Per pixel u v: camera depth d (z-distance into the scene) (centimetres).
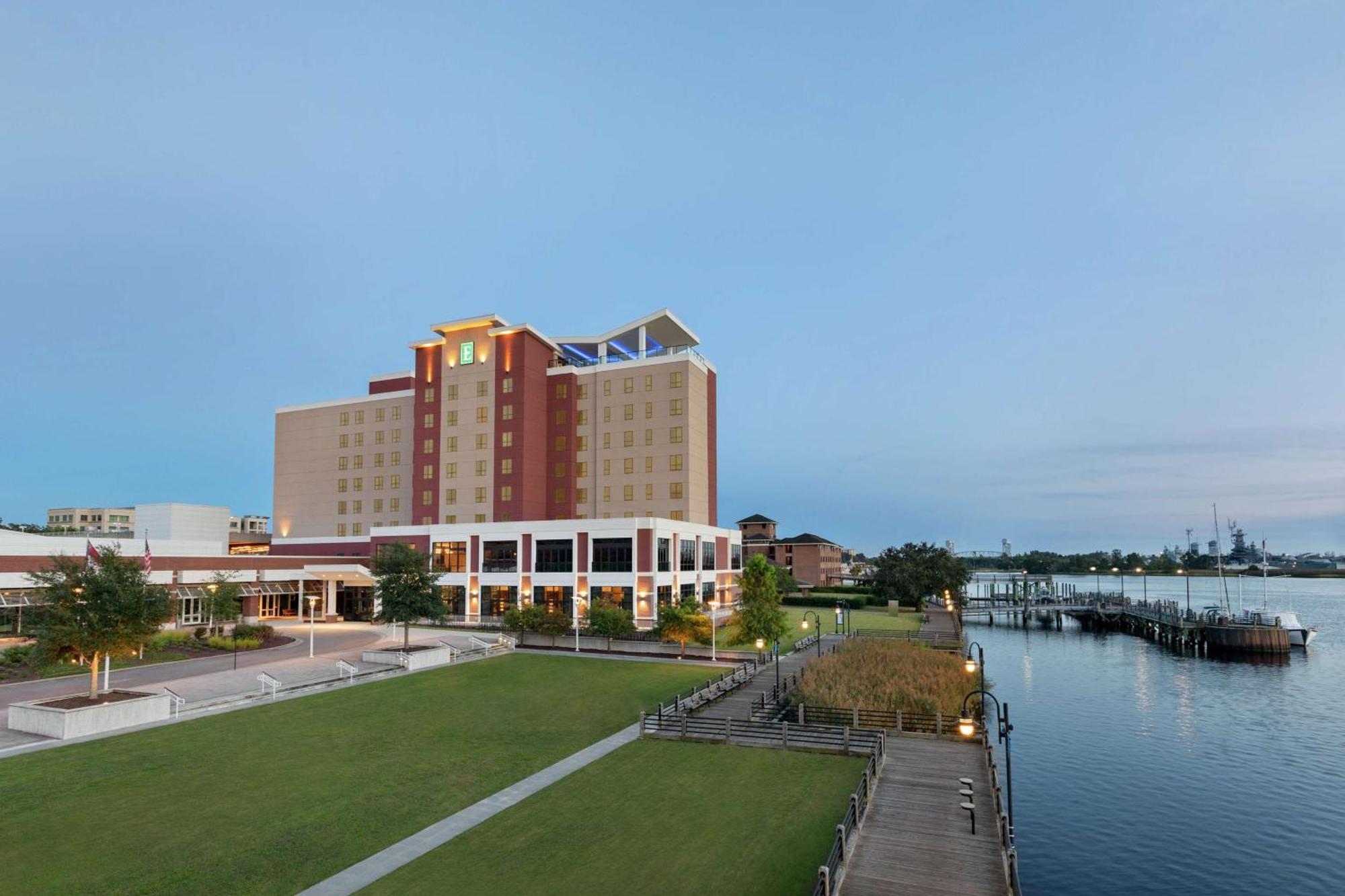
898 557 10794
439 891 1719
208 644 5153
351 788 2398
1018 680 6450
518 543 7075
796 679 4488
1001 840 1944
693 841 2017
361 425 9500
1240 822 3195
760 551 14725
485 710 3575
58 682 3797
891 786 2472
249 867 1823
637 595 6600
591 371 8688
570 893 1716
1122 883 2658
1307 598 19938
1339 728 4772
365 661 4647
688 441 8225
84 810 2128
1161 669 7106
